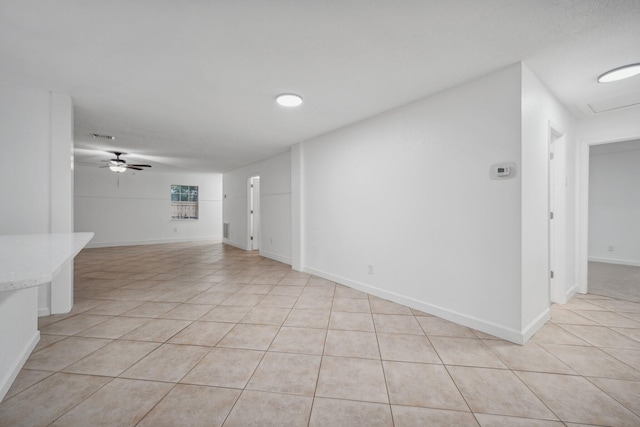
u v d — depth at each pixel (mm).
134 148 5465
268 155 6184
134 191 8859
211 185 10422
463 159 2645
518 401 1645
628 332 2525
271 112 3436
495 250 2432
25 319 2051
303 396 1692
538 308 2576
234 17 1735
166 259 6367
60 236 2283
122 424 1458
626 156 5508
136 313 3029
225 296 3635
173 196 9742
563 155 3205
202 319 2871
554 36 1928
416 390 1751
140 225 8984
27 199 2801
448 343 2336
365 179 3719
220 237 10586
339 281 4215
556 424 1467
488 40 1981
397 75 2496
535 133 2477
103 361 2062
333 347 2291
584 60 2238
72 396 1670
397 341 2383
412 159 3107
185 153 5965
